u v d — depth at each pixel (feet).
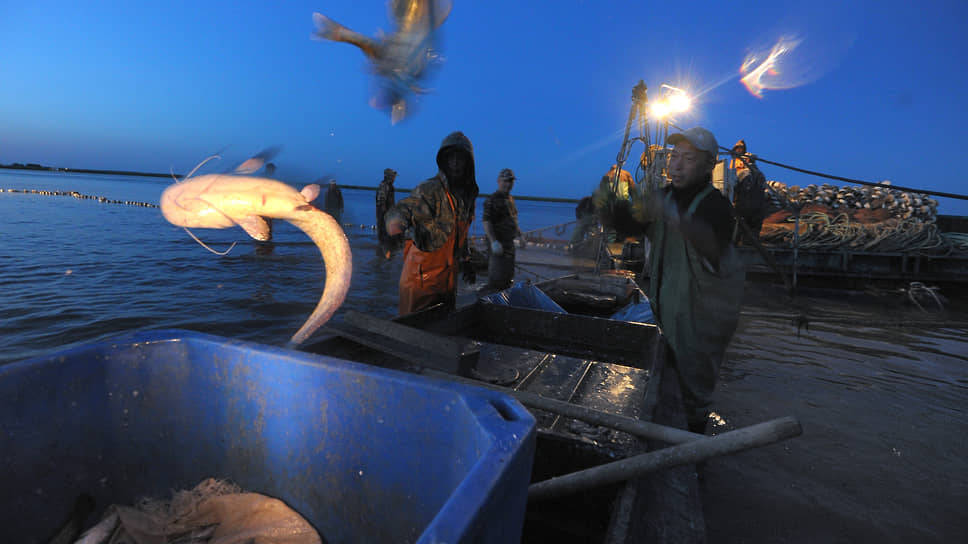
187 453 4.17
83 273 25.35
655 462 4.37
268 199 3.51
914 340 18.11
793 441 9.57
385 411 3.46
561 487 4.62
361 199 243.60
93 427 3.77
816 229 35.86
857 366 14.58
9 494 3.32
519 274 31.96
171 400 4.11
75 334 15.39
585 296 18.12
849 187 45.96
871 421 10.55
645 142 20.93
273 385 3.90
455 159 11.34
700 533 4.27
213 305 19.65
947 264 31.55
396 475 3.45
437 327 10.43
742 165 27.27
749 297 27.20
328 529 3.81
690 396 8.93
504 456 2.41
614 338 10.61
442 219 11.49
